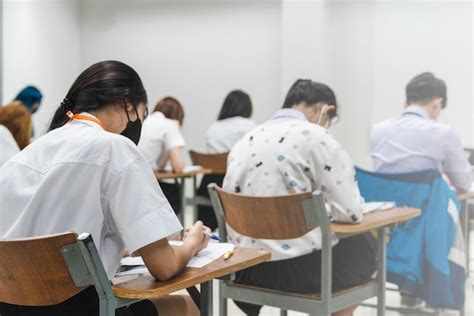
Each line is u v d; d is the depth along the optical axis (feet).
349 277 7.22
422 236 9.00
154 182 4.71
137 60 19.97
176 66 19.71
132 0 19.80
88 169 4.57
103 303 4.39
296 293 7.01
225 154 14.10
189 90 19.66
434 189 8.98
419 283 9.05
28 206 4.59
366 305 9.46
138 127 5.17
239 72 19.12
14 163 4.82
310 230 6.50
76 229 4.56
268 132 7.37
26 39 19.75
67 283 4.39
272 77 18.71
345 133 14.35
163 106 14.37
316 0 16.37
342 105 14.35
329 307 6.71
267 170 7.16
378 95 13.82
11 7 19.79
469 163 9.78
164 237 4.59
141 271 4.97
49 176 4.58
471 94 11.48
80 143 4.66
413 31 12.69
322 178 7.00
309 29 16.80
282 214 6.49
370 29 14.20
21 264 4.36
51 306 4.67
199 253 5.32
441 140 9.58
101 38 20.11
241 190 7.43
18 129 9.52
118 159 4.60
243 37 19.02
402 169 9.84
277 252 7.02
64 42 20.01
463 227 9.61
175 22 19.62
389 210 7.74
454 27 11.93
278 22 18.58
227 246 5.54
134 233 4.53
